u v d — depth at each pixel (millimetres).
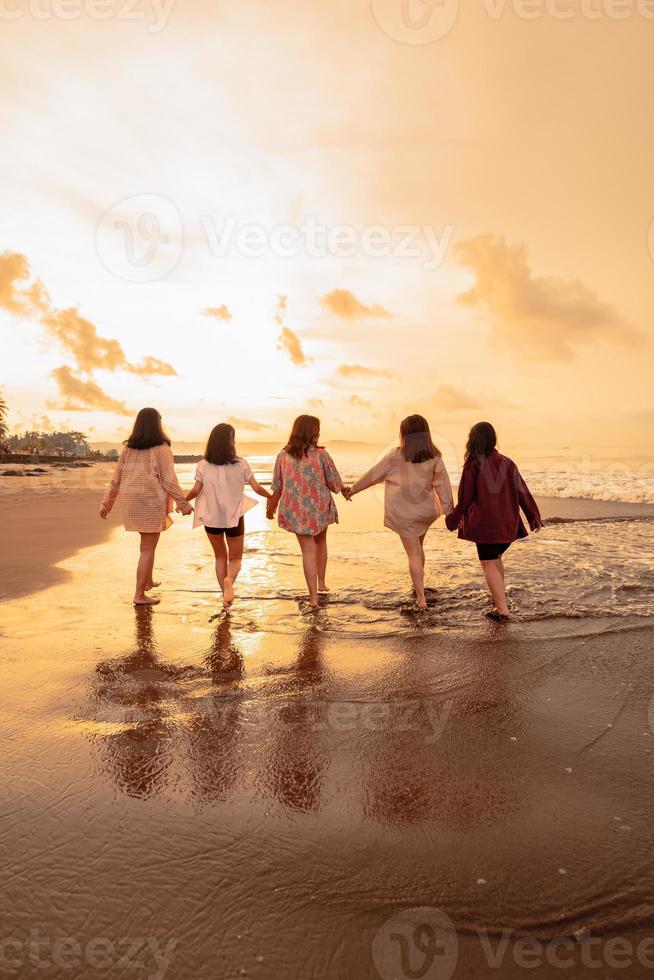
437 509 4883
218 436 5059
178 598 5090
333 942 1480
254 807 2062
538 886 1681
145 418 4957
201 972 1382
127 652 3707
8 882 1657
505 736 2617
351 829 1942
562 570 6043
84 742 2535
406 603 4879
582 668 3416
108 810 2027
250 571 6281
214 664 3512
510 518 4488
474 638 3959
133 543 7965
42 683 3197
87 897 1611
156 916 1551
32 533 8828
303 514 4930
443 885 1685
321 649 3775
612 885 1686
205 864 1756
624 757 2422
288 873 1724
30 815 1984
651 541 7781
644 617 4379
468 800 2117
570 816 2020
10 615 4527
